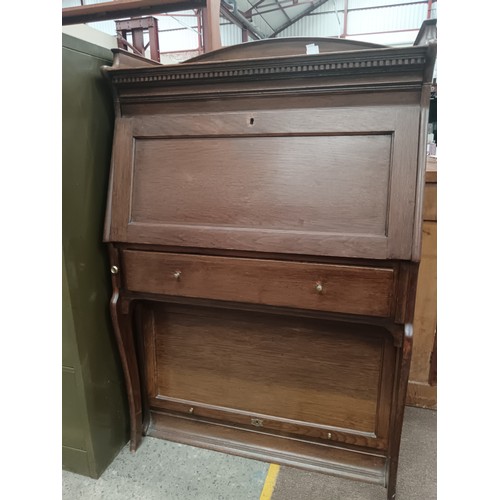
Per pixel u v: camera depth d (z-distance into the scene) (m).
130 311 1.40
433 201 1.60
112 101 1.33
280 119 1.11
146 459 1.47
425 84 1.00
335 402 1.35
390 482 1.25
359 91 1.05
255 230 1.13
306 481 1.36
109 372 1.43
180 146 1.22
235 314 1.37
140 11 1.71
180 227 1.19
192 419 1.55
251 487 1.34
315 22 7.05
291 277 1.13
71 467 1.41
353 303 1.10
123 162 1.25
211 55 1.28
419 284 1.68
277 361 1.38
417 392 1.78
